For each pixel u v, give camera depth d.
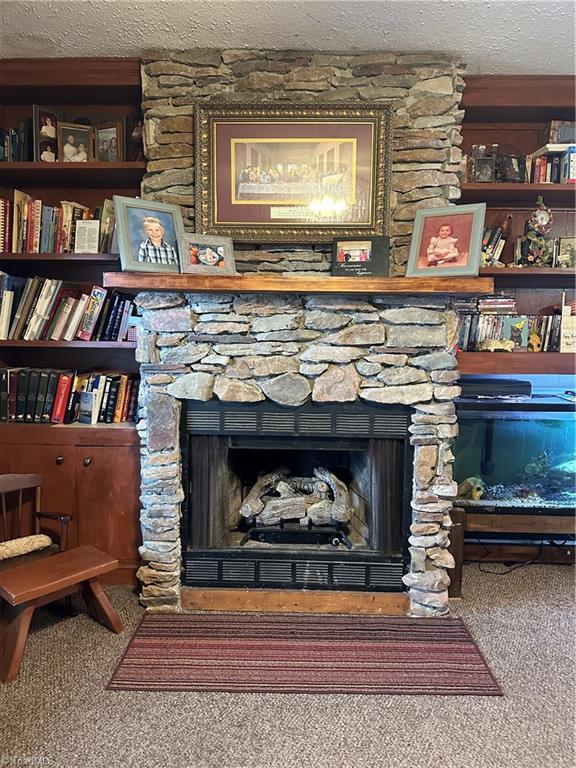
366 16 1.85
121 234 1.88
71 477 2.24
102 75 2.20
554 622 2.03
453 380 1.98
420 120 2.12
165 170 2.17
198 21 1.89
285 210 2.15
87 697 1.59
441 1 1.76
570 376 2.71
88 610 2.07
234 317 1.98
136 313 2.33
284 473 2.36
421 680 1.69
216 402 2.05
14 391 2.30
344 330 1.98
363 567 2.11
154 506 2.08
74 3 1.78
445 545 2.08
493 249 2.40
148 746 1.41
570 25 1.89
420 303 1.95
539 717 1.54
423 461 2.02
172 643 1.87
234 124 2.12
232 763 1.36
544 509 2.43
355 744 1.43
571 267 2.35
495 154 2.36
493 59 2.13
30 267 2.55
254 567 2.12
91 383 2.30
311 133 2.12
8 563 1.88
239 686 1.65
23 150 2.33
